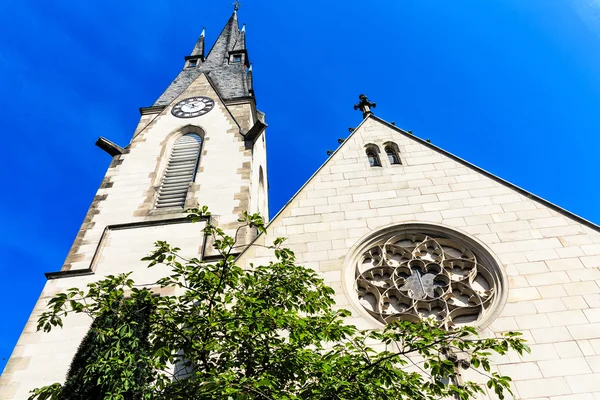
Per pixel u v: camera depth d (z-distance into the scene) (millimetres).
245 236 17562
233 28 43812
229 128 24312
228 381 7734
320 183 16891
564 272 13047
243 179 20547
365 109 20797
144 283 15930
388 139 18781
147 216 19328
